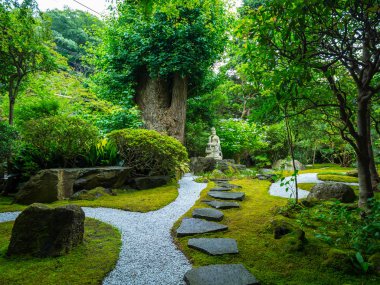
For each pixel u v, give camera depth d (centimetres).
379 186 512
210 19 887
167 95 1012
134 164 659
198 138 1217
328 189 445
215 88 1212
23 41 643
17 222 244
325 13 200
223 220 353
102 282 196
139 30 895
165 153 627
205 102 1305
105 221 356
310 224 309
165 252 253
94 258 233
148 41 873
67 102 1059
